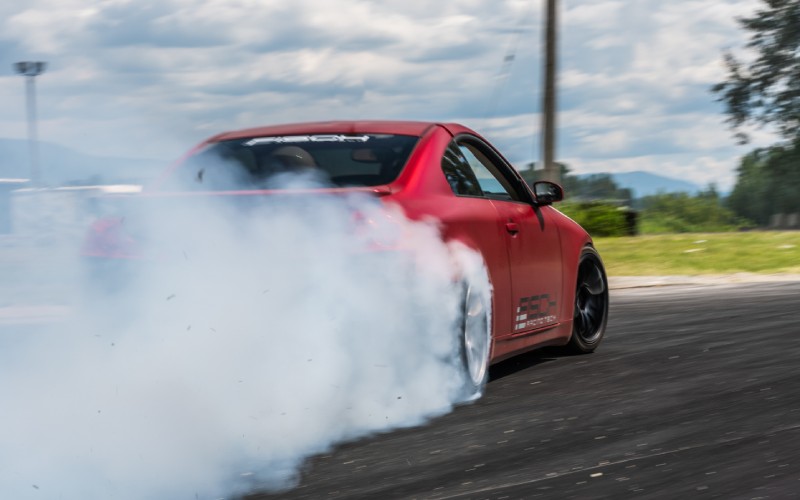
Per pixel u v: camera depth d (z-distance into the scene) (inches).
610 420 188.2
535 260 243.4
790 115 1875.0
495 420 191.5
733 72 1916.8
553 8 778.2
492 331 220.2
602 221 969.5
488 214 221.9
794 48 1868.8
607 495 140.1
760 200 2094.0
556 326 258.2
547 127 786.2
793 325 312.2
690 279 532.1
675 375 234.1
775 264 593.9
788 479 144.8
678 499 137.3
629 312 376.5
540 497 140.3
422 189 202.8
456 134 231.0
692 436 173.0
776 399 201.3
